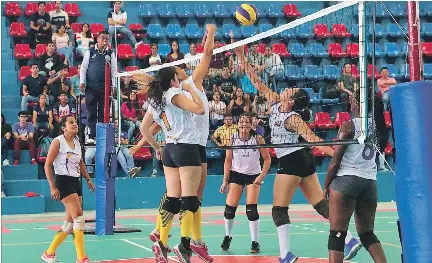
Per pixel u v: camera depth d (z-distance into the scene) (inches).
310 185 324.2
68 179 345.7
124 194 727.1
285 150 319.3
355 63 912.3
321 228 533.0
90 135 609.9
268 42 951.0
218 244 440.8
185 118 307.7
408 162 216.1
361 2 281.6
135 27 944.3
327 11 310.8
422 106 212.8
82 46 868.0
